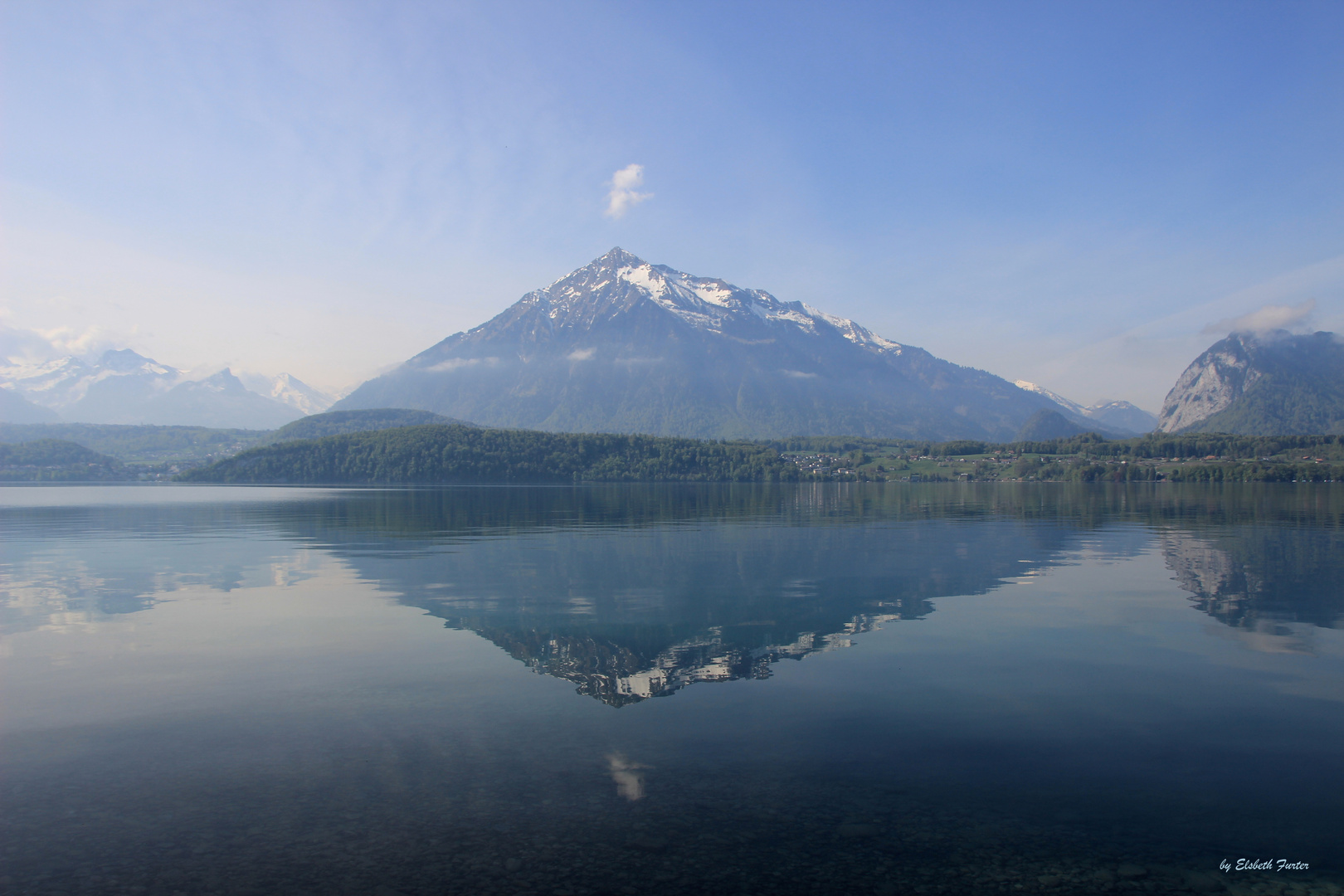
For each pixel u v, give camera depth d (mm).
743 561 59031
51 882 14336
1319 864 14969
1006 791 18031
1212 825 16484
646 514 114375
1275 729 21922
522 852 15281
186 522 98375
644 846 15484
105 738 21203
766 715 23016
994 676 27094
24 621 36375
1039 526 89375
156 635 33500
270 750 20328
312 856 15156
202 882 14344
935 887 14133
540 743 20781
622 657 29859
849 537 77375
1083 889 14141
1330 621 36406
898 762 19547
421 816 16719
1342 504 127438
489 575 51562
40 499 167375
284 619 36969
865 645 31734
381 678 26906
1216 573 51406
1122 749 20469
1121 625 35594
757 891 14000
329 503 149625
